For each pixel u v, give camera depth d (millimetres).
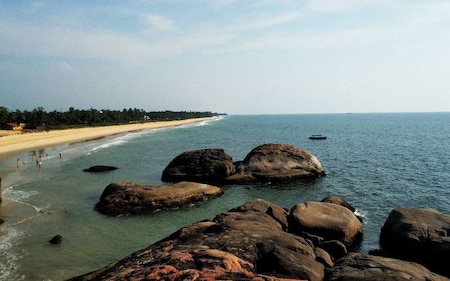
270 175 38531
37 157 60219
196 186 31656
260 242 14188
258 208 20828
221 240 14289
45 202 29875
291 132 130500
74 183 38156
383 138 99938
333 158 58500
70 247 20312
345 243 19438
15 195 32406
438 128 151125
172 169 39594
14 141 77688
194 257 11531
